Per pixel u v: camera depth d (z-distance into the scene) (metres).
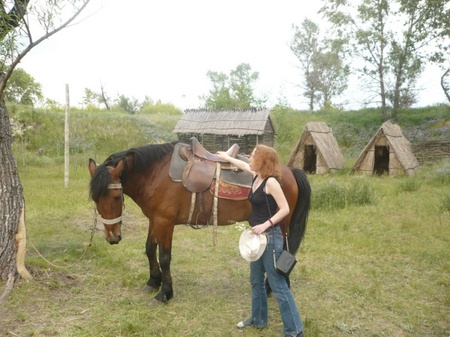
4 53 4.12
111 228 3.98
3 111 4.50
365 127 25.42
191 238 6.74
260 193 3.29
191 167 4.11
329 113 29.64
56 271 4.77
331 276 4.99
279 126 23.23
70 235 6.78
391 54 24.33
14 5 4.13
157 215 4.09
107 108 36.78
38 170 14.54
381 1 23.70
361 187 9.99
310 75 43.03
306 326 3.69
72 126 20.98
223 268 5.34
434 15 22.92
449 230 6.93
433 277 4.99
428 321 3.86
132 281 4.66
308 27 42.06
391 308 4.13
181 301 4.21
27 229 7.04
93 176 3.87
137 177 4.15
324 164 15.71
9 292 4.15
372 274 5.07
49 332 3.46
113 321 3.68
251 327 3.66
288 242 4.39
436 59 23.67
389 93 25.83
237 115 19.05
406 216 7.96
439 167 14.62
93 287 4.54
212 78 33.84
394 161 14.80
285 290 3.28
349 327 3.72
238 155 4.46
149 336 3.45
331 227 7.32
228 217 4.24
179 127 20.14
